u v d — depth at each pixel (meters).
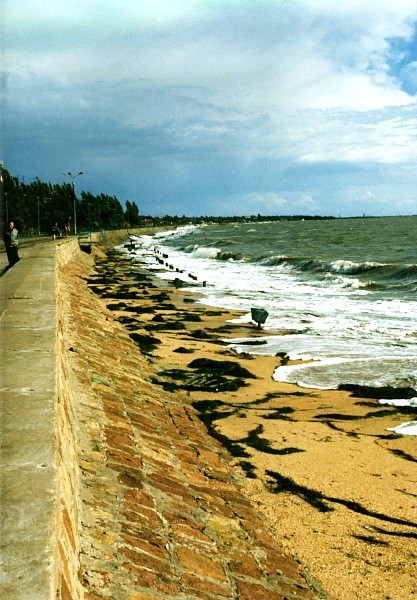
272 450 8.75
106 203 133.50
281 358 14.70
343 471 8.02
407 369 13.38
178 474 6.96
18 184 84.25
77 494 4.76
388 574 5.66
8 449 3.19
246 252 60.91
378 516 6.81
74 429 6.46
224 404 10.89
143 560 4.48
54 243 34.03
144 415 8.80
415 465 8.23
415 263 41.38
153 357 14.59
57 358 5.40
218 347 16.06
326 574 5.62
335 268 39.69
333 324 19.56
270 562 5.54
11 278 12.53
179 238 106.06
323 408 10.73
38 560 2.25
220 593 4.58
